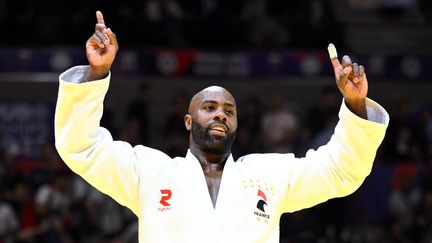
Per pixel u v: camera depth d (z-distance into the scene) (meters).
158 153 15.33
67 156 14.57
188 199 14.71
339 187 15.23
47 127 49.56
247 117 46.75
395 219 42.25
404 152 46.56
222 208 14.77
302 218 35.81
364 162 14.96
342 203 40.28
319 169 15.20
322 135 43.12
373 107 14.96
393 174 44.16
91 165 14.66
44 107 49.66
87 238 40.47
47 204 40.88
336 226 40.00
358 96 14.57
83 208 40.84
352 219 41.41
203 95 15.19
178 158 15.27
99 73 14.41
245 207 14.84
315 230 36.66
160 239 14.57
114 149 14.84
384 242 41.84
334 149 15.10
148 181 14.93
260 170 15.30
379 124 14.62
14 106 49.53
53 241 40.06
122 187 14.93
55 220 40.50
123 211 40.78
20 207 41.16
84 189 41.19
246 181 15.06
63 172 41.91
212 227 14.60
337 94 47.25
